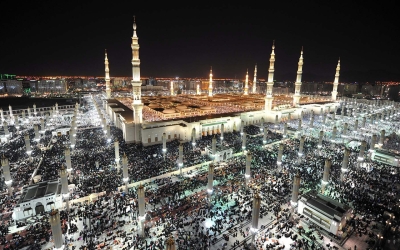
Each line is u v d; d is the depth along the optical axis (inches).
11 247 1229.1
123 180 1772.9
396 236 1354.6
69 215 1504.7
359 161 2111.2
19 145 2839.6
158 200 1672.0
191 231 1375.5
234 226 1434.5
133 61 2790.4
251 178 1984.5
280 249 1245.7
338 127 3639.3
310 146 2736.2
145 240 1283.2
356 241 1336.1
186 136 3073.3
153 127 2938.0
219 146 2571.4
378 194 1711.4
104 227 1393.9
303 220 1514.5
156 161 2305.6
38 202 1582.2
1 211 1588.3
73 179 1929.1
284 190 1774.1
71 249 1240.8
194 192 1817.2
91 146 2760.8
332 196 1718.8
